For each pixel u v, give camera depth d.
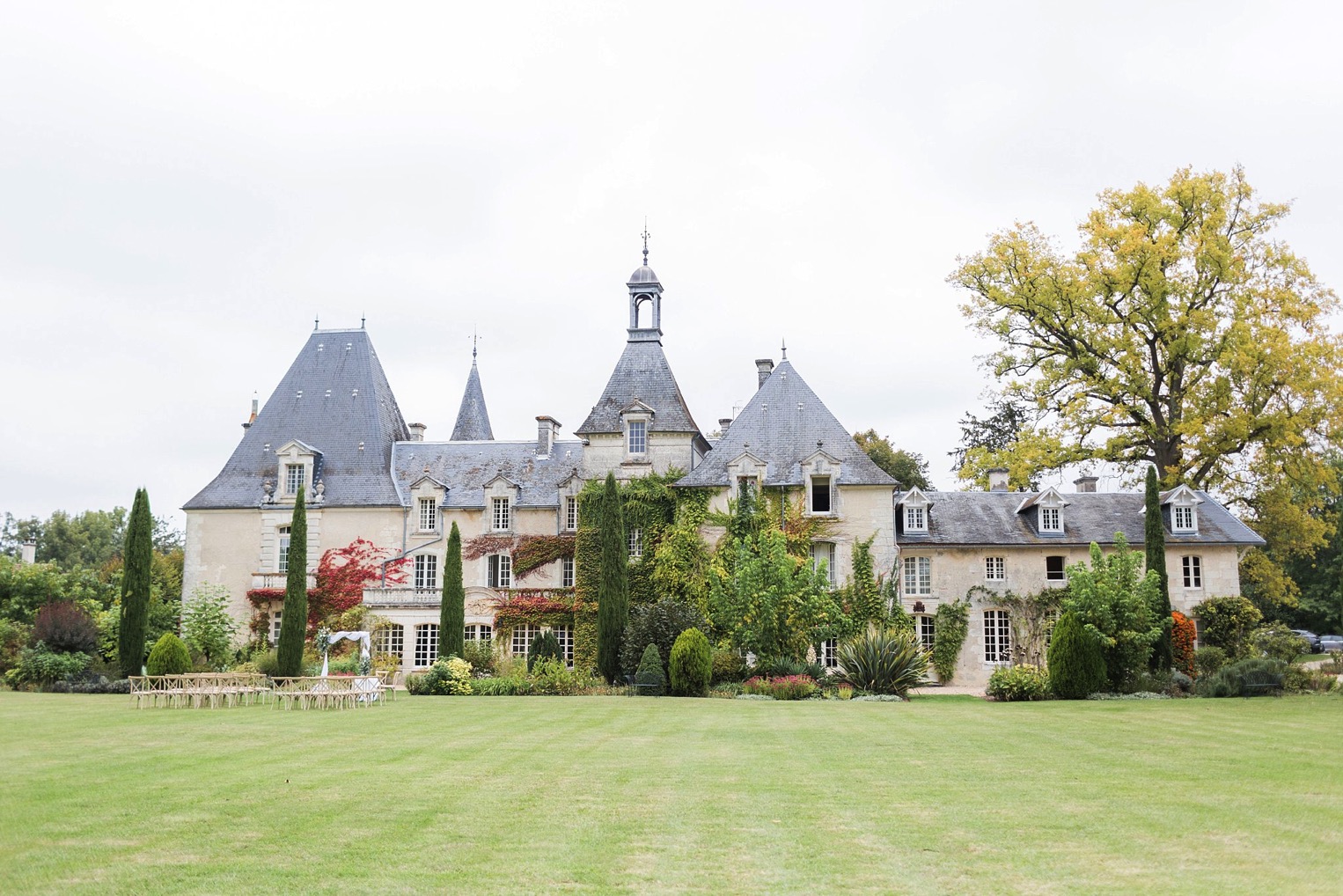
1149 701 31.48
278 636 47.59
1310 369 47.84
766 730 22.47
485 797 13.73
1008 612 45.19
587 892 9.38
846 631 38.19
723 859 10.51
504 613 46.34
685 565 44.16
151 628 44.44
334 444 50.84
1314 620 67.88
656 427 47.28
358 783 14.76
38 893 9.31
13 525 87.38
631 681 37.94
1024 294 52.69
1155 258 49.00
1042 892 9.42
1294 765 16.92
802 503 44.34
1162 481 50.16
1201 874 9.99
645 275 49.81
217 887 9.51
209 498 49.75
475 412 67.69
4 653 39.91
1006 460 53.22
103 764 16.64
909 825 12.10
